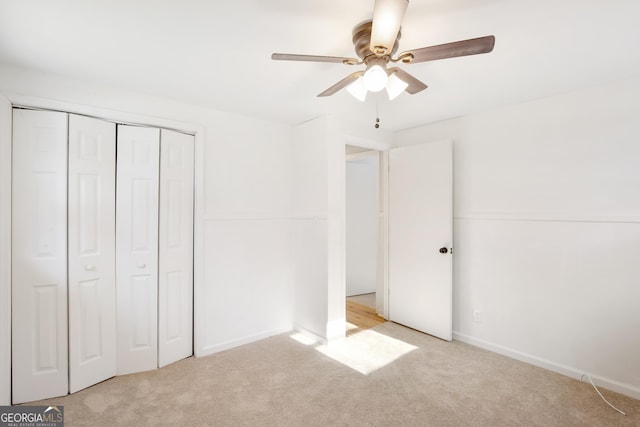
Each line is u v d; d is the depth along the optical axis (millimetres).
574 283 2412
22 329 2031
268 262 3209
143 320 2486
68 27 1593
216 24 1576
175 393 2178
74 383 2172
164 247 2574
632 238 2172
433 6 1424
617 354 2217
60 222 2133
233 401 2086
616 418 1924
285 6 1432
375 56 1533
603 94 2299
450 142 3059
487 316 2904
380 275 3930
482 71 2096
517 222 2715
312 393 2178
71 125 2174
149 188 2496
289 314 3375
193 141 2752
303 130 3254
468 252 3047
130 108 2406
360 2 1399
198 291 2732
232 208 2951
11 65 1982
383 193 3842
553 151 2523
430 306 3217
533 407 2027
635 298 2156
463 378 2381
